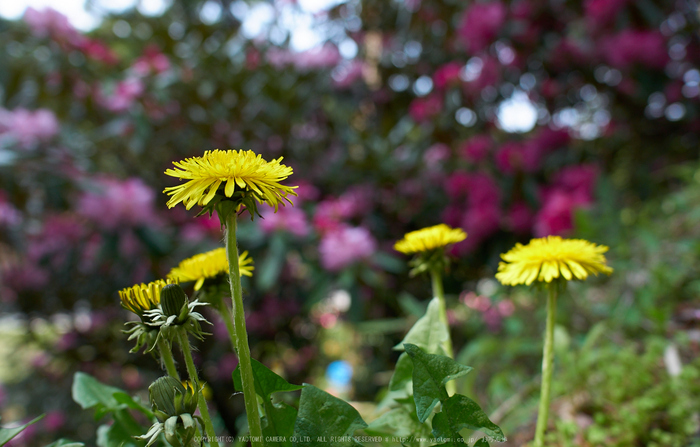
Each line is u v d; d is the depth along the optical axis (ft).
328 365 4.32
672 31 3.59
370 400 3.69
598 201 2.96
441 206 3.65
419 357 0.90
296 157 3.91
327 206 3.19
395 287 3.61
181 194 0.83
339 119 4.09
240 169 0.83
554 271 1.00
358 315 2.92
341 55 4.14
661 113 3.78
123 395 1.09
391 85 4.34
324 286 2.96
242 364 0.84
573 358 1.75
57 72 3.38
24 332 4.36
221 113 3.68
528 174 3.34
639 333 2.11
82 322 4.11
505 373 2.04
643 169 3.67
